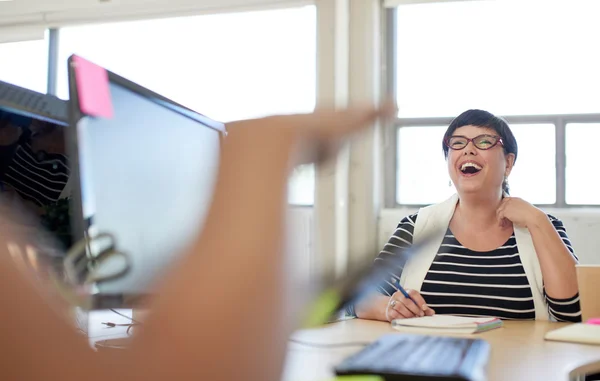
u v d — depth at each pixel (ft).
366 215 11.60
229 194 0.66
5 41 13.30
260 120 0.71
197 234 0.65
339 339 3.35
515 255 5.72
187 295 0.62
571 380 2.54
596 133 11.03
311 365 2.46
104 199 2.05
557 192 11.20
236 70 12.31
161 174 2.23
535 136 11.28
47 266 0.78
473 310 5.60
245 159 0.68
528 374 2.41
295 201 0.70
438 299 5.68
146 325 0.62
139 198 2.14
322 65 11.84
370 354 2.17
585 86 11.05
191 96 12.40
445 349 2.31
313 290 0.77
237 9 12.18
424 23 11.85
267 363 0.64
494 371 2.47
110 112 2.07
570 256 5.43
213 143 0.76
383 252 1.42
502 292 5.58
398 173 12.13
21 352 0.62
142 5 12.51
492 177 5.91
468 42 11.59
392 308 4.35
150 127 2.23
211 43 12.35
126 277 2.05
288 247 0.67
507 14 11.31
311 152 0.74
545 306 5.49
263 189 0.66
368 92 11.92
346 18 12.07
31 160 2.14
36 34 13.19
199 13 12.31
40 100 2.26
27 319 0.64
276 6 12.03
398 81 12.04
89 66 2.00
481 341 2.58
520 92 11.35
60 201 2.13
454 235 5.98
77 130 1.96
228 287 0.62
